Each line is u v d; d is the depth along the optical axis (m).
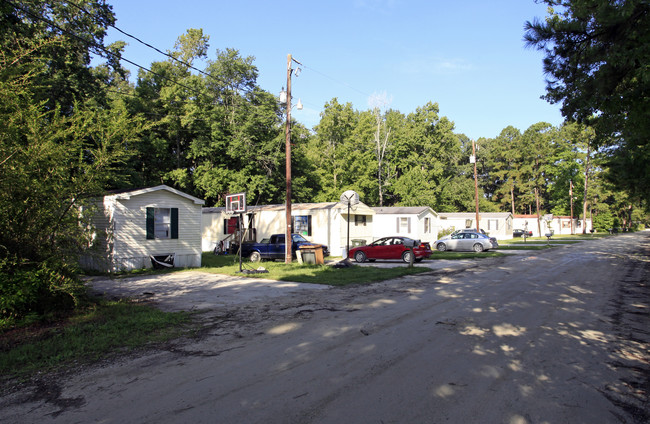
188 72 38.97
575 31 7.33
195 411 3.91
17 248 7.66
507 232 49.00
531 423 3.61
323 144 50.44
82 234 8.45
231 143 34.31
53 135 7.77
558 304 9.28
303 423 3.62
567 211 67.69
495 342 6.16
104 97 24.19
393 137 52.19
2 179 6.96
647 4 6.23
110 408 4.03
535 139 71.31
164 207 17.39
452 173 61.44
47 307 8.08
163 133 36.44
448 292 11.03
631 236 57.03
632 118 8.05
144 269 16.38
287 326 7.33
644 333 6.75
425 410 3.86
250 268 16.78
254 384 4.57
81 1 19.22
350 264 17.41
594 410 3.88
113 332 6.93
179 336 6.76
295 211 26.36
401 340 6.29
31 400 4.29
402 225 31.58
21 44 14.69
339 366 5.13
